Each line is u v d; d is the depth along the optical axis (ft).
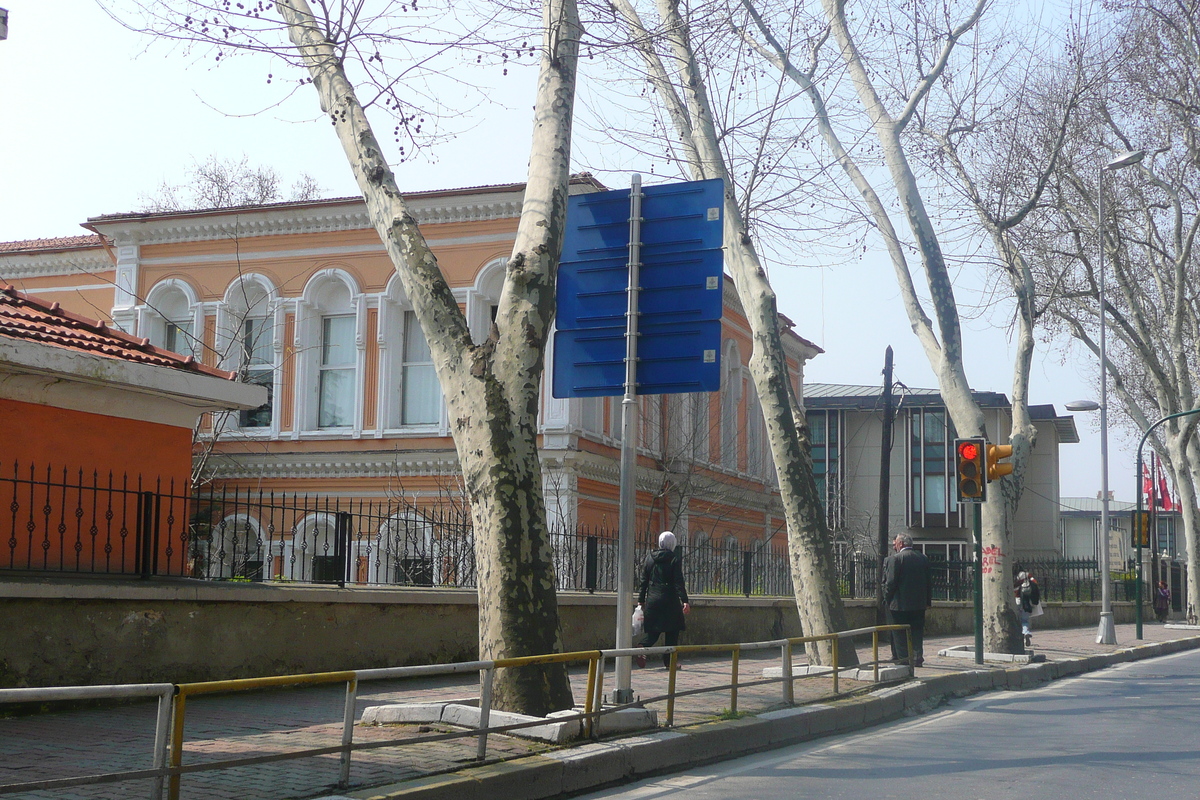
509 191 93.40
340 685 40.47
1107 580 88.48
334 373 100.89
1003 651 62.54
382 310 98.07
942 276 62.28
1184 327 122.21
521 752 26.27
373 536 91.97
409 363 98.94
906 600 54.80
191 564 55.26
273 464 98.53
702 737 30.63
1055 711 44.21
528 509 29.48
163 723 18.42
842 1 61.98
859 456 183.73
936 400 180.34
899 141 62.75
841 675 46.75
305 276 100.48
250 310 100.27
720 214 33.09
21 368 38.22
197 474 82.74
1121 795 25.88
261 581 44.11
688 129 48.37
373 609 43.60
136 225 103.35
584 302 34.45
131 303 103.91
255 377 101.96
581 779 25.88
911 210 62.34
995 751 32.83
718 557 72.08
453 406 30.14
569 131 32.58
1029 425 66.23
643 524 102.78
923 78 62.39
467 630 48.01
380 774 23.43
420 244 30.96
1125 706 46.03
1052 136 75.66
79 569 41.14
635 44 37.24
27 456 39.96
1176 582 178.60
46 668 32.35
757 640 71.67
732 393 124.57
